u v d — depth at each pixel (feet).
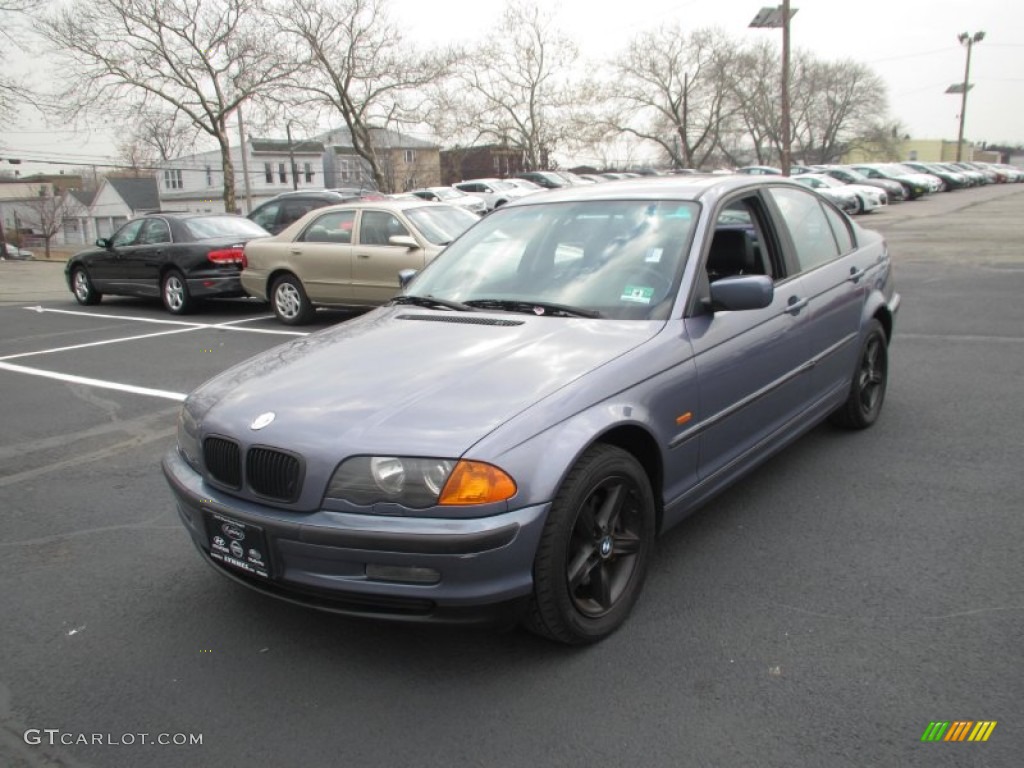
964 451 15.76
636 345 10.53
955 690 8.64
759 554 11.94
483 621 8.77
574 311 11.68
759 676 9.05
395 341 11.23
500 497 8.51
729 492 14.32
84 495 15.60
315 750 8.21
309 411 9.42
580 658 9.57
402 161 234.38
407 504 8.48
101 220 251.39
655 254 12.16
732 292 11.22
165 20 109.40
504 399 9.23
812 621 10.11
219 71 113.80
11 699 9.23
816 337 14.38
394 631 10.37
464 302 12.64
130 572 12.31
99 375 26.04
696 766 7.73
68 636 10.53
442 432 8.72
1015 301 32.01
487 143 188.55
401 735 8.38
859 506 13.47
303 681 9.37
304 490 8.85
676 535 12.72
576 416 9.30
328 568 8.79
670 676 9.14
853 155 312.29
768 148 269.44
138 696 9.22
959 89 208.03
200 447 10.02
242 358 27.89
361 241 32.40
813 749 7.87
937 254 49.08
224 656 9.96
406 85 126.41
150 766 8.08
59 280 64.64
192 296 38.52
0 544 13.46
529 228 13.82
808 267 14.88
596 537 9.69
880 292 17.29
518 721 8.50
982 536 12.19
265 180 236.22
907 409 18.66
